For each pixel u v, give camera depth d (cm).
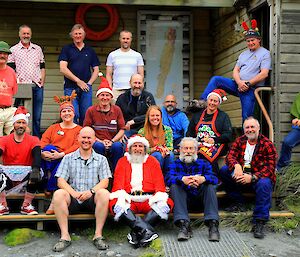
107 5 944
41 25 940
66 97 594
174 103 642
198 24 989
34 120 721
